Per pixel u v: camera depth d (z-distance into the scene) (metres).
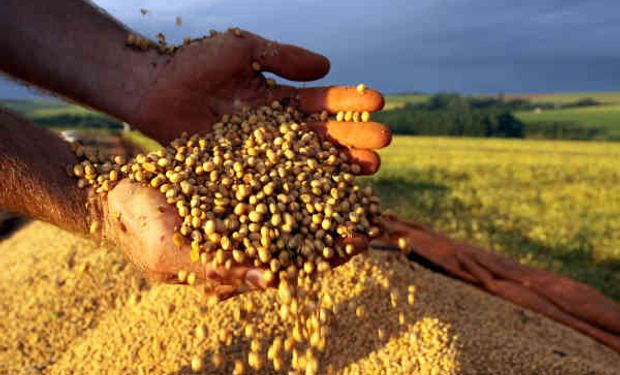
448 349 0.45
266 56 0.44
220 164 0.37
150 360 0.45
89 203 0.34
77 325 0.54
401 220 0.82
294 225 0.34
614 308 0.68
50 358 0.51
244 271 0.31
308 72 0.44
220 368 0.44
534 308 0.67
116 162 0.36
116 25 0.45
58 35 0.42
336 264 0.34
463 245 0.78
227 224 0.32
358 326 0.47
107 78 0.43
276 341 0.35
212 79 0.44
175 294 0.51
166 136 0.45
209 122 0.45
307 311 0.33
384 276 0.52
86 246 0.65
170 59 0.44
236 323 0.47
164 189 0.33
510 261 0.76
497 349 0.48
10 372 0.48
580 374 0.48
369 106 0.41
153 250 0.32
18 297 0.58
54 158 0.35
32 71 0.41
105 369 0.46
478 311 0.58
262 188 0.36
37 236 0.76
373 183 2.16
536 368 0.47
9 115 0.35
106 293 0.57
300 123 0.43
